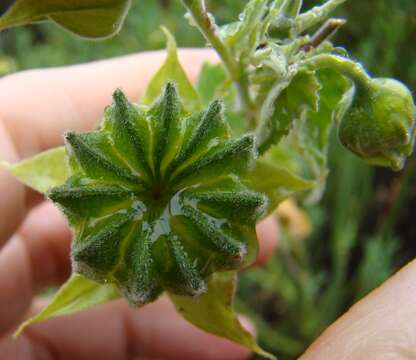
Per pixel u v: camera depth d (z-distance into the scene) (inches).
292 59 2.7
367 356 2.3
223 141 2.4
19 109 3.8
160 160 2.3
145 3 7.2
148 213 2.3
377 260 5.5
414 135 2.7
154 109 2.4
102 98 4.0
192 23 2.8
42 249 4.6
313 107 2.7
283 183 2.6
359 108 2.7
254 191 2.4
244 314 6.0
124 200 2.3
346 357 2.4
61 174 2.7
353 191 6.0
